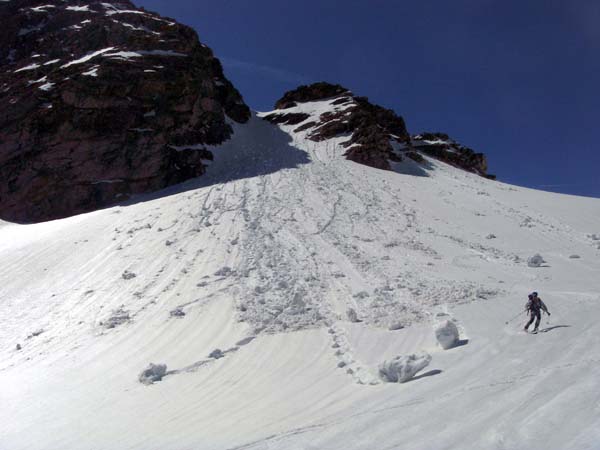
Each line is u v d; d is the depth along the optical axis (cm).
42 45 4288
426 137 6016
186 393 1034
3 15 4716
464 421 636
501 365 860
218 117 3978
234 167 3506
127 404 1018
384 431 661
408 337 1191
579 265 1912
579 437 516
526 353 909
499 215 2805
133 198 3094
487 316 1271
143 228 2369
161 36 3881
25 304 1828
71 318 1638
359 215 2559
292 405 878
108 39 4012
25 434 925
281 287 1641
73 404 1055
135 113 3303
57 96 3278
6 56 4372
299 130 4797
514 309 1318
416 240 2216
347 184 3192
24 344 1515
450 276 1738
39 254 2270
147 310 1577
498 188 3791
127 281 1838
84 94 3225
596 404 592
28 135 3173
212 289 1652
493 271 1828
